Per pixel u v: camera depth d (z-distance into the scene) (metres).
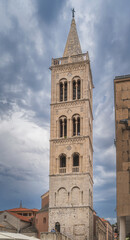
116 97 51.22
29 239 44.72
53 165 88.31
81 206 81.81
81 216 81.00
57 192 85.12
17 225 99.44
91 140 95.75
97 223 99.19
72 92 94.81
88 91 93.94
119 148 48.50
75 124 91.81
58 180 86.19
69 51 102.69
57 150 89.62
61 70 97.62
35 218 100.12
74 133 91.69
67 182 85.25
